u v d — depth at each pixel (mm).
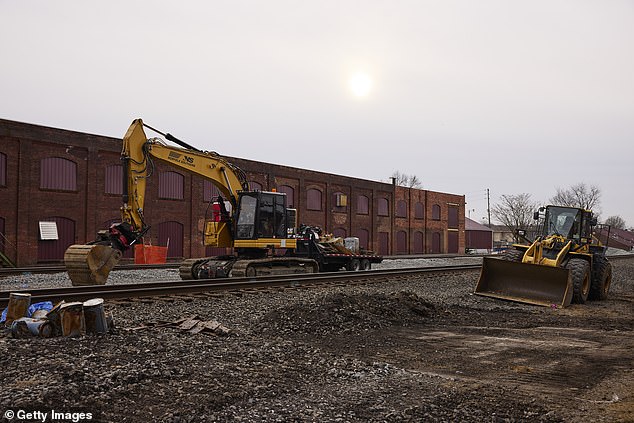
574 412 5883
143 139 16531
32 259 28750
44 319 7941
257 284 15789
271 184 41656
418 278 20672
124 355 6891
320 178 46562
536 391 6664
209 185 37969
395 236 55750
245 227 19641
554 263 15758
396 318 11562
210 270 18562
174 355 7098
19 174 28281
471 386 6727
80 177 30875
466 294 16312
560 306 14703
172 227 35438
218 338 8586
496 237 115312
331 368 7164
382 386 6508
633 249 83250
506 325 11633
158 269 23844
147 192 33625
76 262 14023
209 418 5098
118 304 11359
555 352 8906
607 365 8070
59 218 30109
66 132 30109
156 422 4941
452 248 64750
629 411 5934
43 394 5125
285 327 9961
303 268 20672
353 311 11102
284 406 5605
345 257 25062
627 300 17797
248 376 6480
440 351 8797
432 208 61344
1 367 6113
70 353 6844
